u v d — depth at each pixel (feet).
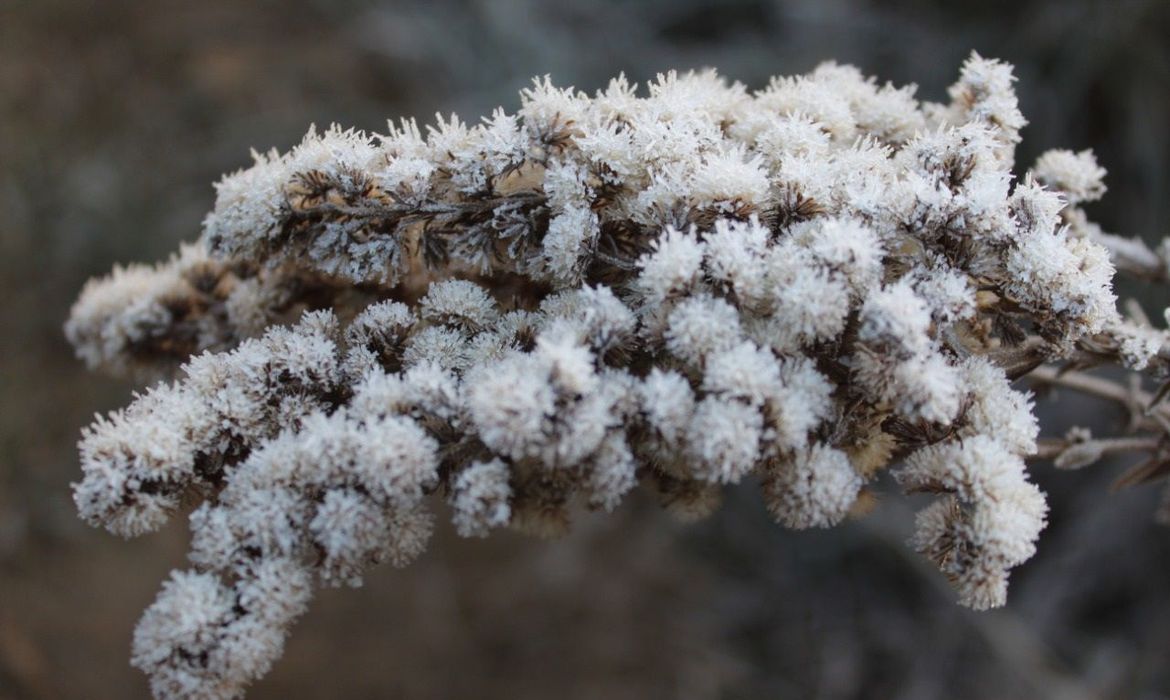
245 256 0.81
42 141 2.27
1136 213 1.87
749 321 0.74
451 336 0.77
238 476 0.74
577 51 2.32
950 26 2.14
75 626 1.80
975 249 0.75
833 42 2.17
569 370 0.71
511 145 0.77
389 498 0.73
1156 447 0.89
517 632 1.98
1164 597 1.80
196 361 0.77
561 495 0.74
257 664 0.73
